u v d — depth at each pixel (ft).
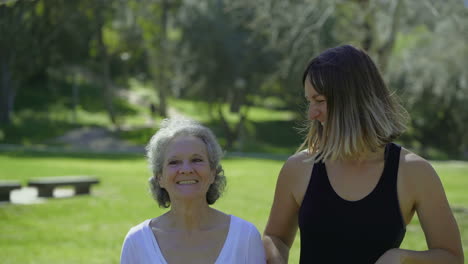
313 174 8.23
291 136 140.26
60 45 137.18
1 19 115.14
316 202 8.07
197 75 120.16
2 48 123.44
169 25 129.90
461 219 33.42
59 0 121.70
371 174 7.93
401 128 8.09
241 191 46.24
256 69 114.93
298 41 53.42
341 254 7.88
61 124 135.23
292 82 105.50
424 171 7.82
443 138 123.44
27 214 34.30
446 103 97.91
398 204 7.79
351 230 7.80
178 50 123.13
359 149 7.91
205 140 8.52
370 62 8.13
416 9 44.60
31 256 24.13
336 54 8.11
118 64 179.73
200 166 8.25
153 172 8.66
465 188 51.08
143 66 182.91
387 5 45.91
